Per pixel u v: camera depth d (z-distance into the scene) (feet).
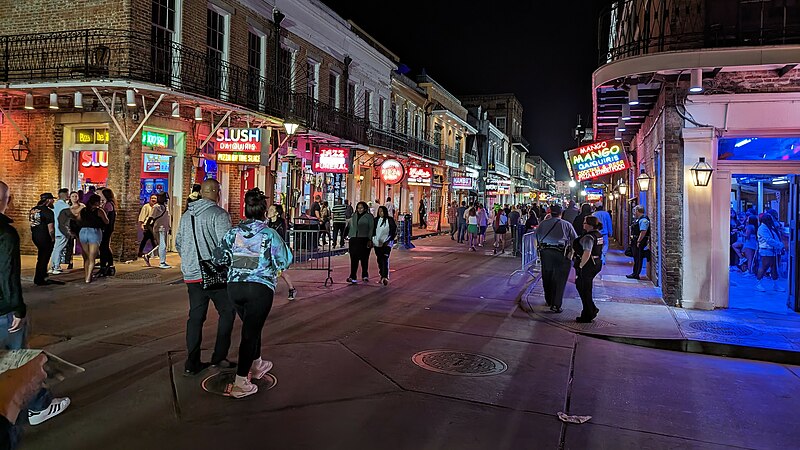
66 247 39.06
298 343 22.82
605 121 47.47
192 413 15.14
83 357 19.92
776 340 24.50
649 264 43.73
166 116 47.34
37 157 46.78
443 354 21.84
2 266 13.05
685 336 25.05
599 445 13.89
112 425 14.24
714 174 31.53
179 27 47.34
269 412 15.37
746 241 43.50
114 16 42.98
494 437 14.17
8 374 5.36
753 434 14.85
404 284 39.99
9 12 45.65
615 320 28.50
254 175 59.67
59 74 43.55
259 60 60.18
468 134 159.22
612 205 94.63
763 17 29.91
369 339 23.84
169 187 49.52
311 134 63.62
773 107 29.76
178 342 22.06
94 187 46.62
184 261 18.08
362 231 38.83
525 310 31.07
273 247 16.72
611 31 38.37
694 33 29.43
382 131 91.66
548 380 19.03
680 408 16.70
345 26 79.46
